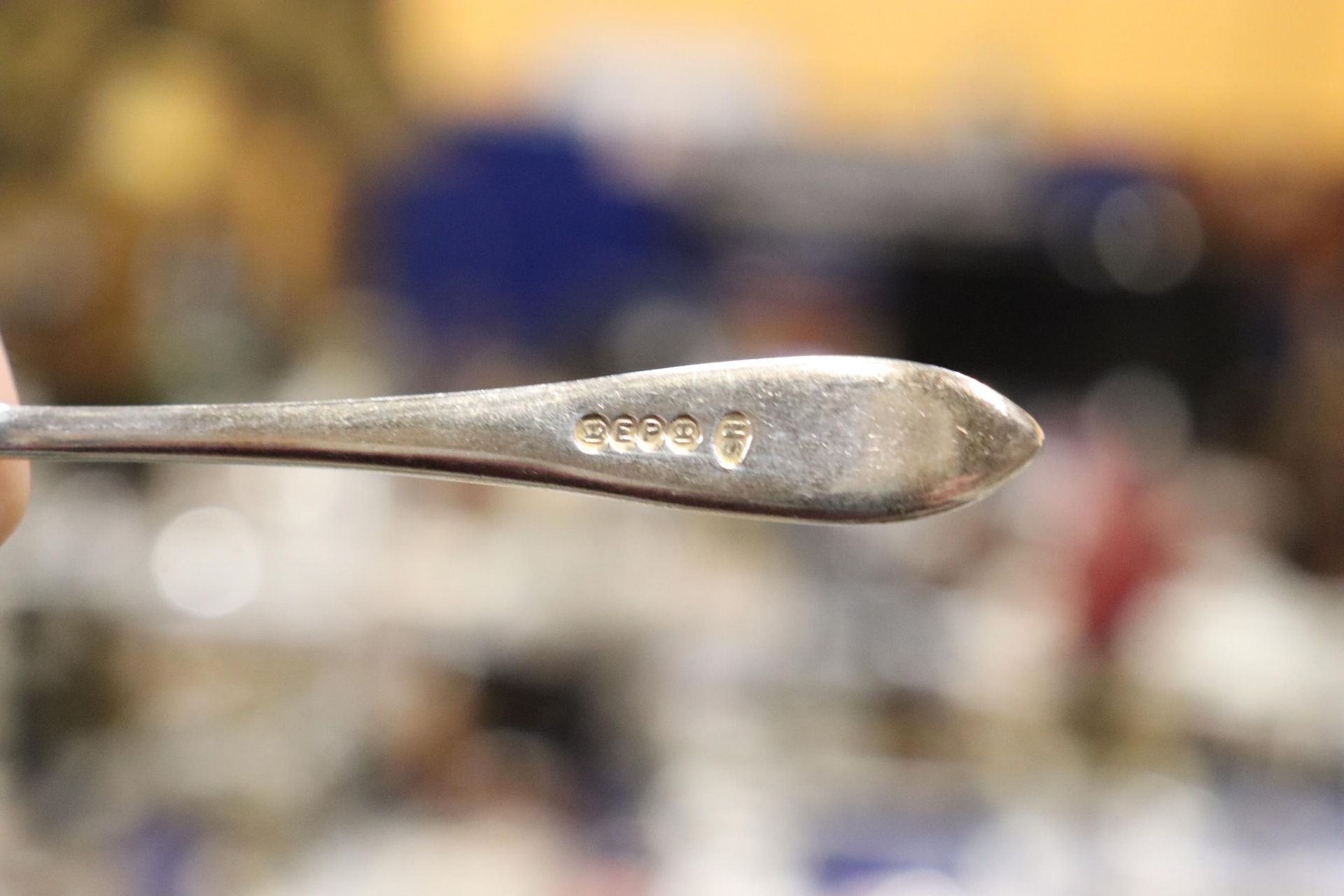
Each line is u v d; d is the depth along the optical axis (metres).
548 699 0.53
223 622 0.53
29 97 0.70
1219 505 0.79
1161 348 0.88
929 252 0.87
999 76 0.84
